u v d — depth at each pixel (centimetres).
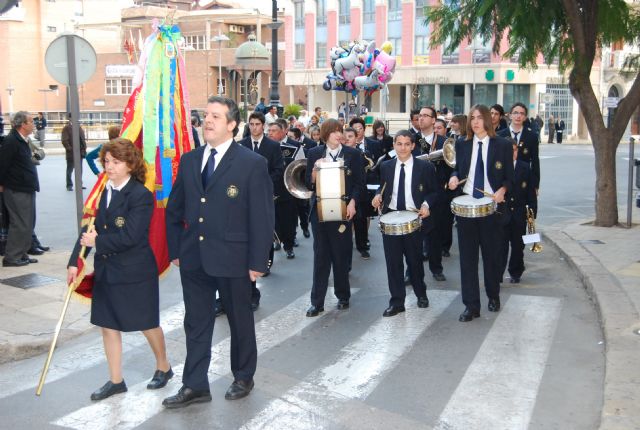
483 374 624
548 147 4166
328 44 5553
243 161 557
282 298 898
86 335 752
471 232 770
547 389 589
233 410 555
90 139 4369
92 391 600
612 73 4900
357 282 978
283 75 6347
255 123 1029
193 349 566
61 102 6238
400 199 827
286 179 872
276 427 524
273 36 2458
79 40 907
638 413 514
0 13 769
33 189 1034
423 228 841
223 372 643
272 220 564
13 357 684
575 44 1275
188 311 570
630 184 1274
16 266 1027
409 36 5069
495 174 783
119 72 6212
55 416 548
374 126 1337
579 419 533
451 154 1035
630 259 1004
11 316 788
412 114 1170
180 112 656
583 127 5281
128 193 556
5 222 1078
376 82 2642
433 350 689
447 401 568
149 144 621
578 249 1081
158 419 540
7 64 5944
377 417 539
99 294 569
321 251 810
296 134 1367
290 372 638
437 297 887
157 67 633
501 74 4731
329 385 605
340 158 821
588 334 729
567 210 1609
